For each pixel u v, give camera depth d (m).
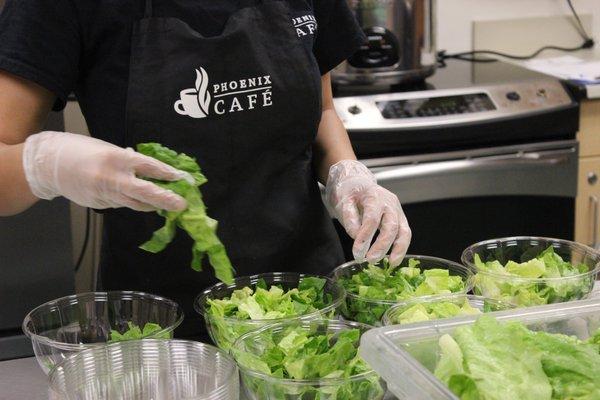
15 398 1.16
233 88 1.42
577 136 2.54
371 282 1.32
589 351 0.96
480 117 2.39
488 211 2.47
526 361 0.94
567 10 3.12
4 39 1.29
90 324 1.26
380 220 1.40
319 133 1.65
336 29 1.62
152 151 1.17
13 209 1.26
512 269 1.34
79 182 1.13
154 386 1.07
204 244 1.09
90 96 1.41
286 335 1.11
